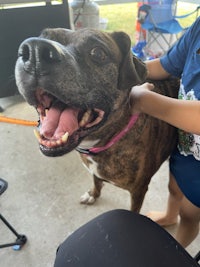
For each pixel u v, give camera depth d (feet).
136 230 2.94
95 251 2.78
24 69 2.68
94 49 3.07
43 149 3.07
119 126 3.56
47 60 2.62
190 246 5.21
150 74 4.34
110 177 4.15
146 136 3.85
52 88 2.72
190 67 3.78
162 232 2.97
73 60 2.85
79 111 3.20
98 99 3.13
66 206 5.87
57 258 2.94
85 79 2.96
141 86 3.57
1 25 8.48
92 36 3.07
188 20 11.78
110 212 3.19
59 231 5.42
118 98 3.37
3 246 4.93
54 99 3.16
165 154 4.49
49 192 6.17
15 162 6.89
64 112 3.12
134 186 4.23
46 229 5.46
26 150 7.24
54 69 2.65
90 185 6.31
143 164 4.01
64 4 9.05
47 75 2.64
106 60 3.16
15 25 8.66
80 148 3.83
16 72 2.80
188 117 3.14
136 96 3.38
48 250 5.14
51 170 6.68
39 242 5.25
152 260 2.68
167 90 4.40
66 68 2.72
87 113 3.21
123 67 3.34
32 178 6.48
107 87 3.21
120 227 2.97
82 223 5.56
